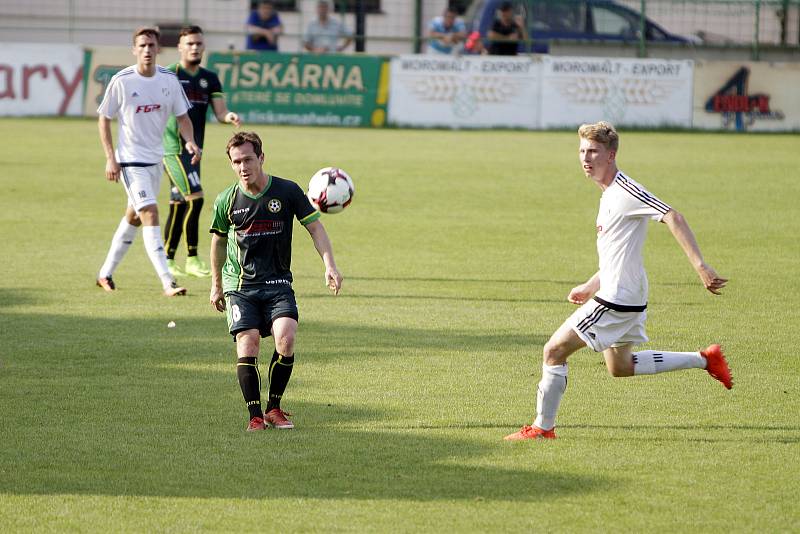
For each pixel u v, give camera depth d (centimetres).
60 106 9569
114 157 3456
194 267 3812
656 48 10675
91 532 1603
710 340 2916
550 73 9869
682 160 7656
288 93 9819
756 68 10025
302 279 3691
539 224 4994
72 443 2002
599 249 2055
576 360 2694
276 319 2125
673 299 3453
